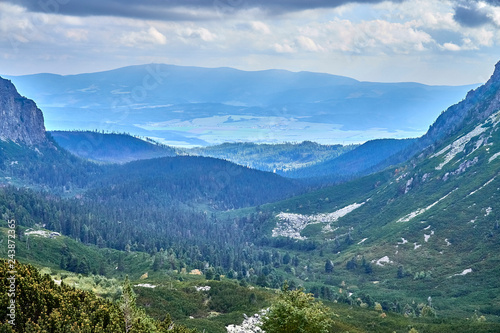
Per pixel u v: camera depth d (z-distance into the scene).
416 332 145.62
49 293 83.81
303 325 78.94
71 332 75.31
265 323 82.75
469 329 149.75
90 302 87.19
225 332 128.25
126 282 96.44
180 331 99.69
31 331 73.19
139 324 86.44
